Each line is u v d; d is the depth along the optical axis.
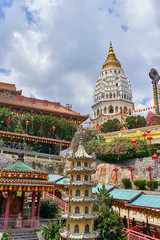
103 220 16.14
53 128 56.78
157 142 44.16
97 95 92.12
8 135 47.81
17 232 18.38
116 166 40.97
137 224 23.34
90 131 55.56
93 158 14.88
